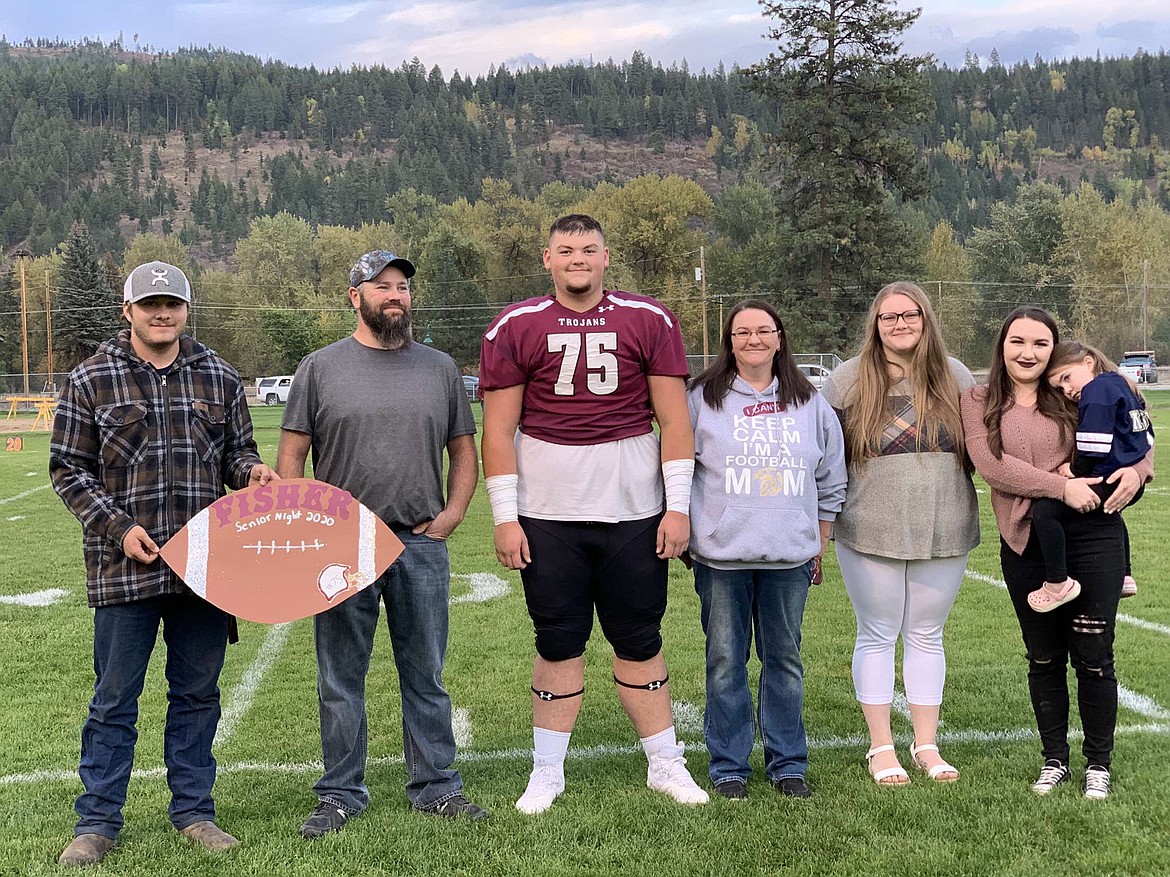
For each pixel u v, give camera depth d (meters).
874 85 44.97
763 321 3.84
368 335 3.75
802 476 3.84
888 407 3.97
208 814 3.57
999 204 70.38
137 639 3.46
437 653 3.80
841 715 4.87
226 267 142.75
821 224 45.09
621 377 3.68
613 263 68.12
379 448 3.65
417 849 3.37
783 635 3.91
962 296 64.25
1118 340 62.75
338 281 81.00
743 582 3.89
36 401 44.00
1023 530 3.79
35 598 8.00
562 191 87.81
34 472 19.53
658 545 3.76
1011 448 3.76
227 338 75.75
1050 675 3.85
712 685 3.94
